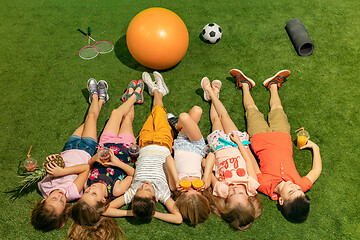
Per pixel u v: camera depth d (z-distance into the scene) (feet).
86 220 10.31
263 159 12.17
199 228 11.13
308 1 18.31
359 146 13.03
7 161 12.67
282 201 11.28
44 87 14.92
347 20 17.43
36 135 13.42
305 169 12.56
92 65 15.70
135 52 14.02
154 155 11.71
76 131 12.91
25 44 16.56
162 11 13.92
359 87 14.80
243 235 10.98
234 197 10.93
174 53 13.82
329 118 13.88
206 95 14.24
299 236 10.94
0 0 18.25
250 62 15.81
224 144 12.39
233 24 17.28
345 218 11.30
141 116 14.08
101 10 18.02
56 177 11.19
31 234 10.99
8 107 14.24
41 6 18.29
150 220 11.30
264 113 14.21
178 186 10.82
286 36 16.79
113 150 12.03
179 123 12.03
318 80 15.10
